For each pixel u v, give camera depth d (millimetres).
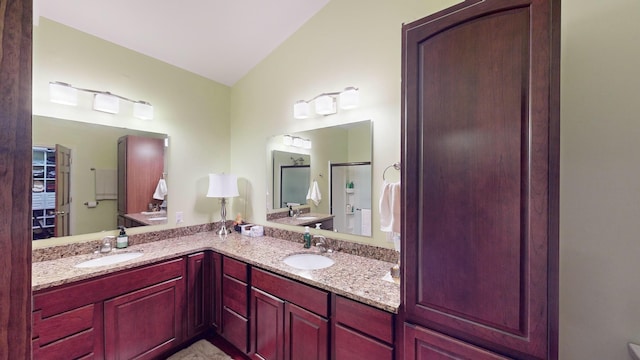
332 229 2199
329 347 1529
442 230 1130
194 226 2781
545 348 922
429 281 1165
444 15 1122
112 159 2244
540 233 930
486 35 1022
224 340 2318
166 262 2064
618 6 1127
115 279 1790
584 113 1184
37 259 1884
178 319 2133
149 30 2160
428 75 1161
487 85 1023
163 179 2553
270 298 1837
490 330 1025
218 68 2762
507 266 990
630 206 1104
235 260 2104
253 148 2855
